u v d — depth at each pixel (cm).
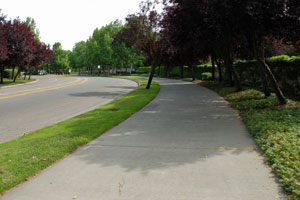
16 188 388
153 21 2070
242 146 560
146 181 399
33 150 554
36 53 4044
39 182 407
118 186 385
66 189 381
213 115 924
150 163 475
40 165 468
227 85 2014
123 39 2144
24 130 815
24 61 3462
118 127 774
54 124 851
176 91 1883
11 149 573
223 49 1758
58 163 488
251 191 358
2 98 1628
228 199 339
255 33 1059
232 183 384
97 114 988
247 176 407
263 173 417
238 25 1078
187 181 395
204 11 1141
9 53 3050
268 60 1555
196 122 816
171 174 423
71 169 457
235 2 967
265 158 482
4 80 3903
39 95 1808
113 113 991
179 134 675
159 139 633
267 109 922
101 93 1962
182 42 1639
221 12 1033
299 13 960
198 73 3916
